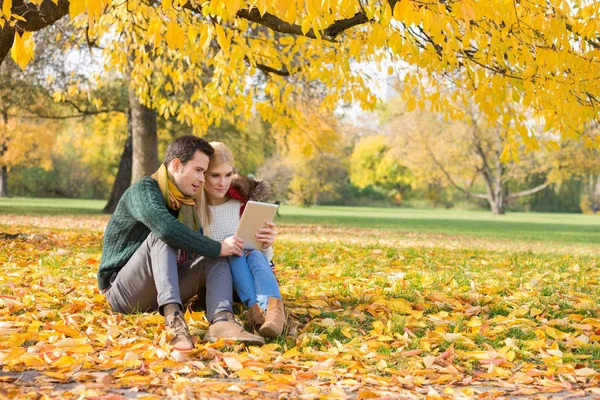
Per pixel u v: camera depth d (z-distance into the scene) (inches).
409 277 222.8
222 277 134.1
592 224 1212.5
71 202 1530.5
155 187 139.5
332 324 145.7
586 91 219.5
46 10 244.2
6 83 725.3
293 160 1752.0
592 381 110.1
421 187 2399.1
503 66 212.7
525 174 1711.4
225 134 916.0
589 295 205.5
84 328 137.3
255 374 107.0
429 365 116.4
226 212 147.3
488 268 275.7
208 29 197.5
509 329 148.6
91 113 856.3
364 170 2379.4
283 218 1019.9
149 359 113.7
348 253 323.0
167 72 361.4
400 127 1718.8
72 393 93.0
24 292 168.9
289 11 126.3
